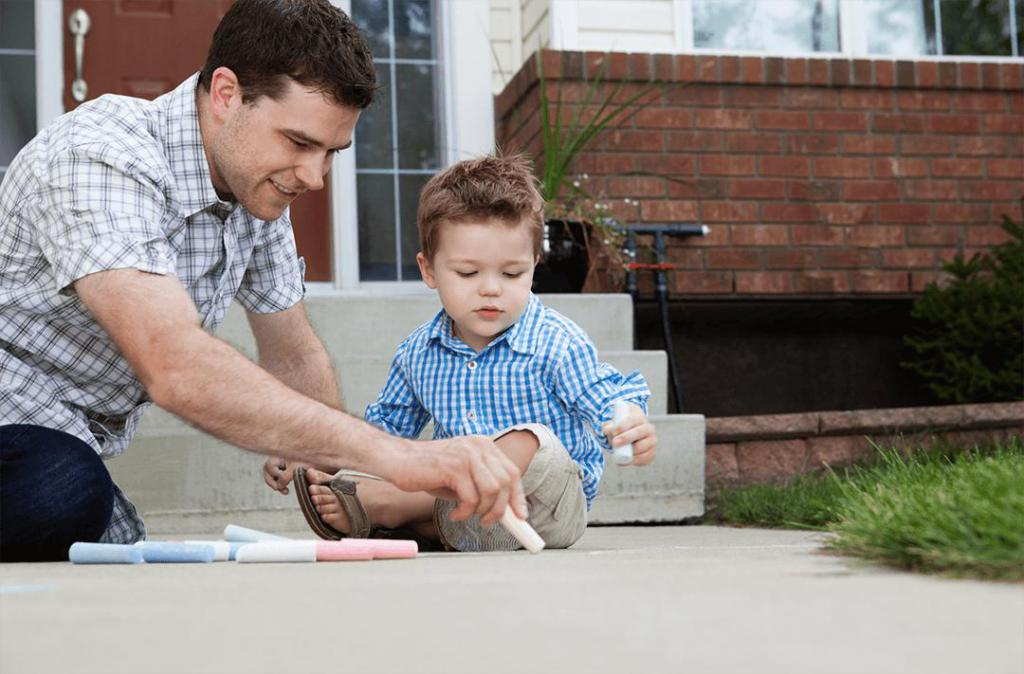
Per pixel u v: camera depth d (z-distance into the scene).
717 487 3.72
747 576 1.17
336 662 0.70
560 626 0.84
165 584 1.16
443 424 2.34
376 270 4.74
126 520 2.19
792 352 4.76
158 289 1.75
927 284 4.72
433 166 4.80
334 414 1.65
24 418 1.98
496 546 2.13
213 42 2.01
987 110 4.82
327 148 2.00
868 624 0.84
